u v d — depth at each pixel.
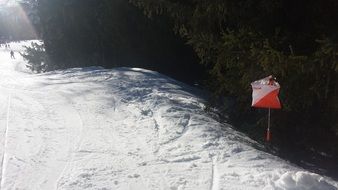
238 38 8.26
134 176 5.64
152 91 11.05
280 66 7.22
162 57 15.88
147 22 15.26
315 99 7.68
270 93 5.70
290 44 7.93
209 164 6.08
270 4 8.23
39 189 5.21
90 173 5.73
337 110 7.21
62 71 16.00
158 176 5.63
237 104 9.26
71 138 7.38
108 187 5.27
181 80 15.64
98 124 8.30
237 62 8.39
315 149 8.10
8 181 5.46
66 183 5.39
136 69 14.62
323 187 5.21
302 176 5.29
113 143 7.10
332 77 7.12
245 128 8.62
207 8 8.84
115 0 15.65
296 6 8.30
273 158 6.55
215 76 9.69
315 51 7.36
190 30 9.88
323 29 7.60
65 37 19.19
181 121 8.28
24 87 12.34
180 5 9.91
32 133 7.66
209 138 7.27
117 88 11.59
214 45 8.77
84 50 18.83
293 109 7.76
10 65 38.00
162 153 6.57
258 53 7.61
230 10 8.67
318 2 7.81
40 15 20.52
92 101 10.25
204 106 9.95
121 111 9.33
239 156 6.43
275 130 8.12
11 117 8.77
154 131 7.76
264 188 5.18
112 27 16.22
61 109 9.56
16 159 6.28
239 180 5.45
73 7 18.00
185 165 6.04
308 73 7.26
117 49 16.88
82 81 12.88
